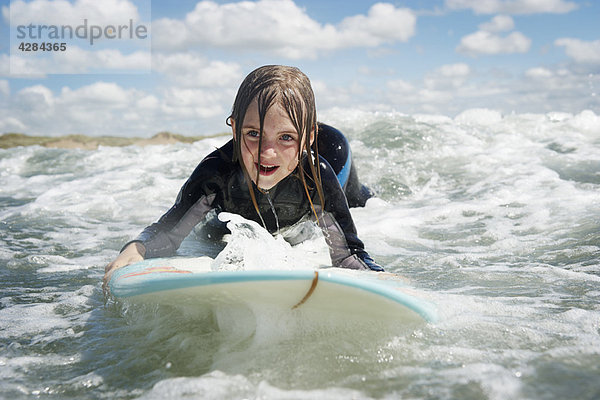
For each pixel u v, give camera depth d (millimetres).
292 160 2002
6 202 4832
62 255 2887
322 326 1591
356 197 4023
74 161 7137
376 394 1256
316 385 1303
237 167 2197
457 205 3996
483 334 1591
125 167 6547
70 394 1325
